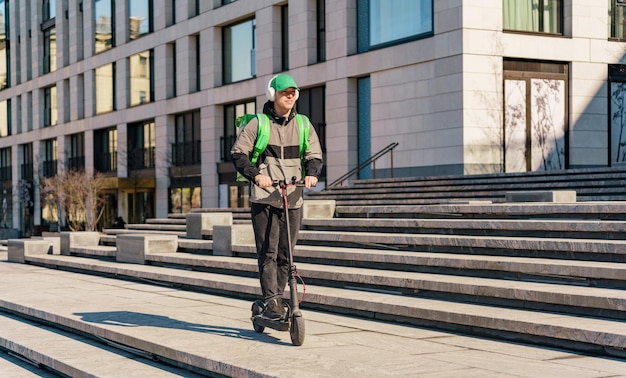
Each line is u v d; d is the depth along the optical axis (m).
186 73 35.34
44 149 51.31
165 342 6.56
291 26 28.58
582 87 23.38
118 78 41.00
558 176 15.68
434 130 22.88
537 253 8.23
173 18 36.97
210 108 33.75
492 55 22.19
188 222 14.78
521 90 22.78
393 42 24.67
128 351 7.10
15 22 54.31
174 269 12.59
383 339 6.57
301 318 6.22
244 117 6.80
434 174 22.89
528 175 16.45
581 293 6.58
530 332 6.25
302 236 11.45
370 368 5.30
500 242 8.55
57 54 48.00
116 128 42.81
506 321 6.44
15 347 7.76
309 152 6.75
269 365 5.47
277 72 29.97
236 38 32.72
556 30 23.52
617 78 23.92
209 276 11.08
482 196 15.02
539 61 23.06
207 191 34.16
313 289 8.88
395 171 24.31
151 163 39.41
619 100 23.95
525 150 22.77
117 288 11.45
